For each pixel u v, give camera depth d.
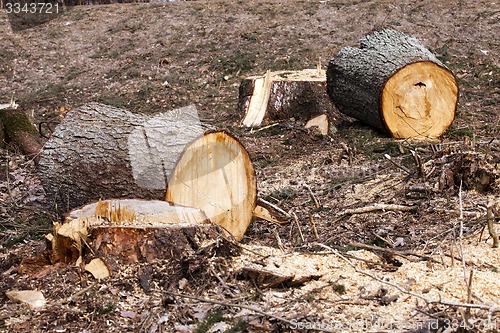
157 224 6.41
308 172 10.75
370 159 10.98
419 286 5.75
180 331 5.33
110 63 22.11
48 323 5.59
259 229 8.11
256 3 25.44
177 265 6.11
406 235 7.44
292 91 14.72
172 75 20.38
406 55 12.50
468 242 6.84
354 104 12.98
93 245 6.37
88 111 8.16
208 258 6.15
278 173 10.95
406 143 11.66
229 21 23.69
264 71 19.64
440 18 21.66
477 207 7.93
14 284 6.25
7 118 13.23
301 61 20.02
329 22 22.64
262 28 22.77
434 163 9.25
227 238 6.46
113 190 7.50
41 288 6.16
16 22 25.66
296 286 5.98
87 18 25.75
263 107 14.94
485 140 11.62
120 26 24.66
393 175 9.68
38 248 7.51
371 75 12.49
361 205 8.73
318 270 6.24
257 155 12.30
